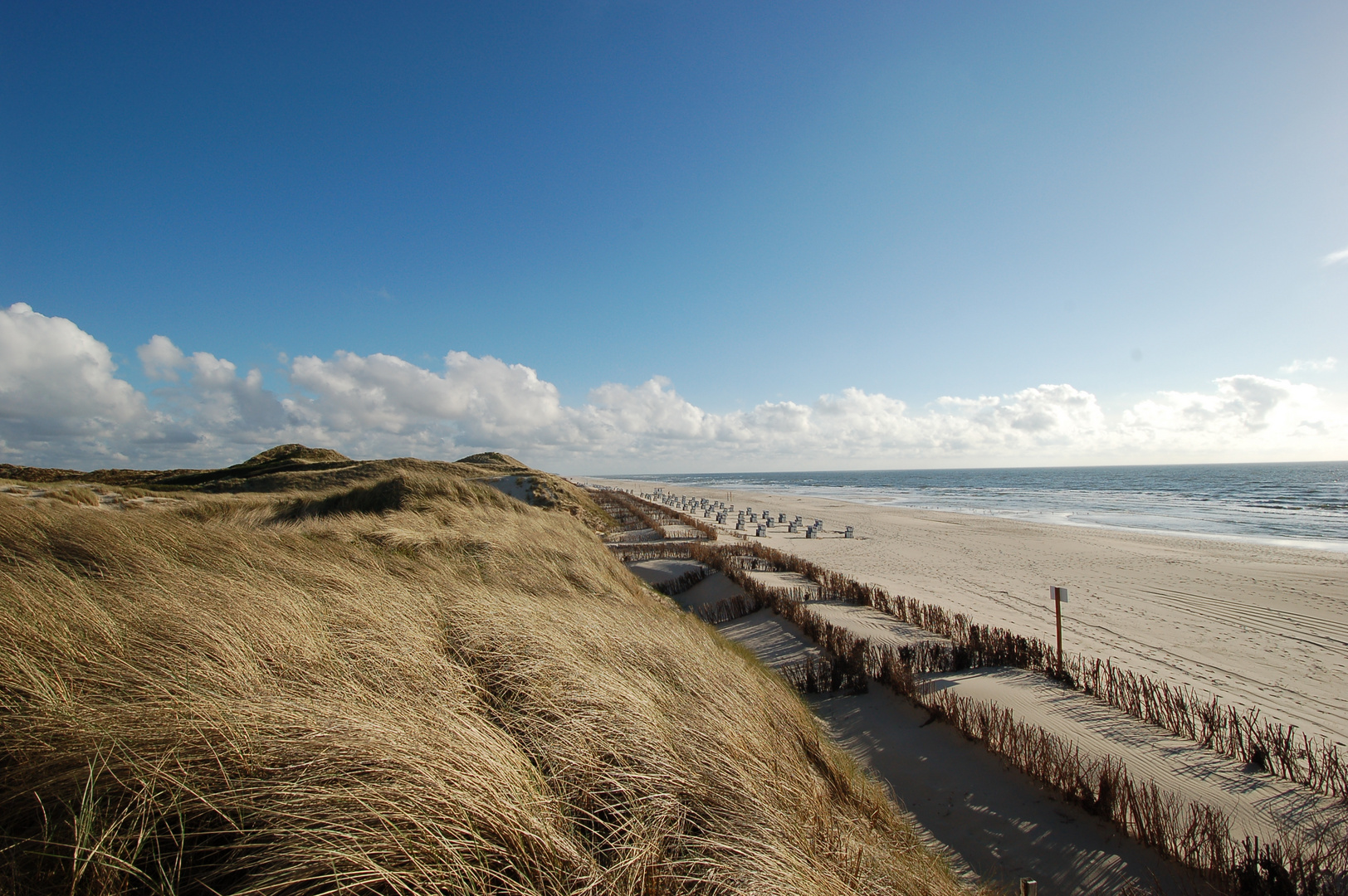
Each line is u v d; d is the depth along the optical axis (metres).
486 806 2.17
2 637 2.88
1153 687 5.72
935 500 59.69
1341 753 5.27
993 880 3.57
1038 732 5.23
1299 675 7.92
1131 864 3.62
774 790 3.08
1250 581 15.35
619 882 2.13
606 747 2.96
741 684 4.77
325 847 1.88
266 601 4.20
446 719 2.72
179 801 2.02
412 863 1.91
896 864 2.96
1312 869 3.19
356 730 2.43
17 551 5.30
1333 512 38.75
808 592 12.28
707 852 2.43
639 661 4.66
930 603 12.81
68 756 2.11
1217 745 5.00
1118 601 13.02
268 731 2.39
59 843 1.74
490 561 8.56
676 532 28.23
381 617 4.42
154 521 6.75
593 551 13.05
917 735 5.59
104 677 2.75
